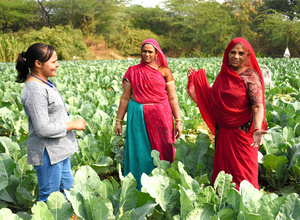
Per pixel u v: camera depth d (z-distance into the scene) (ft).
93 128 14.83
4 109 16.19
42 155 8.45
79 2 185.57
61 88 26.43
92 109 17.70
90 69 43.73
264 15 174.29
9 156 10.94
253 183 9.47
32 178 10.36
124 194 7.76
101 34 187.32
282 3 202.18
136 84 10.62
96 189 8.64
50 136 8.20
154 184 7.80
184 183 7.94
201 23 185.57
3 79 33.06
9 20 191.93
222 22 179.42
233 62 9.17
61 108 8.66
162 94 10.74
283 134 12.66
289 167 11.10
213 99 9.62
